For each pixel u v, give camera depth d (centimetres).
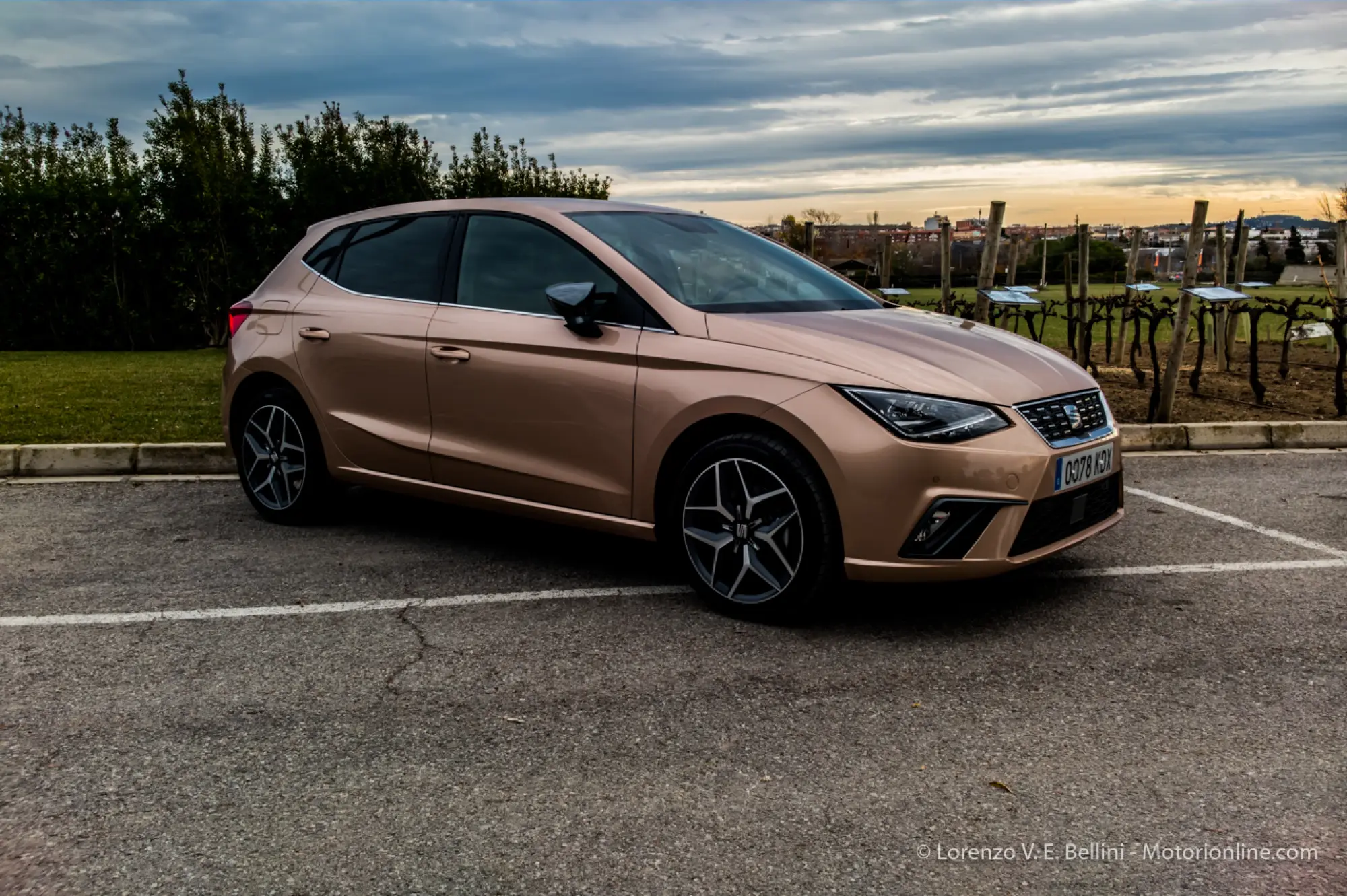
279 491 568
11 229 1571
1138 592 453
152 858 254
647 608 434
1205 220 817
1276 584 463
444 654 385
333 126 1689
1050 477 389
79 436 758
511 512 474
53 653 386
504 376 464
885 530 379
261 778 293
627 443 430
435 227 520
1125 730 321
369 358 515
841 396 385
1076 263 2139
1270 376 1133
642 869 249
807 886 243
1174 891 241
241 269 1619
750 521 407
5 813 275
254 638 401
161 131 1608
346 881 245
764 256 510
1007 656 380
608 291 445
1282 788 286
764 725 326
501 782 290
